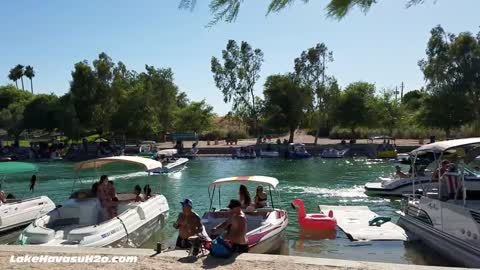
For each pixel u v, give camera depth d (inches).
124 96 2628.0
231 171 1605.6
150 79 3134.8
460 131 2269.9
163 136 3120.1
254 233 514.0
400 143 2369.6
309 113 2679.6
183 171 1624.0
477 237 458.9
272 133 3289.9
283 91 2637.8
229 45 2817.4
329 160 1968.5
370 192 1024.2
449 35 2181.3
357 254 540.7
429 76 2193.7
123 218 580.4
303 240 609.0
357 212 792.3
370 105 2736.2
